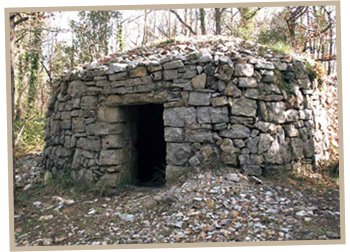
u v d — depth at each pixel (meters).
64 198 4.35
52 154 5.58
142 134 6.03
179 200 3.62
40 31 8.75
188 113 4.31
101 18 11.04
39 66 11.23
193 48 5.00
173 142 4.39
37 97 11.01
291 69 4.66
